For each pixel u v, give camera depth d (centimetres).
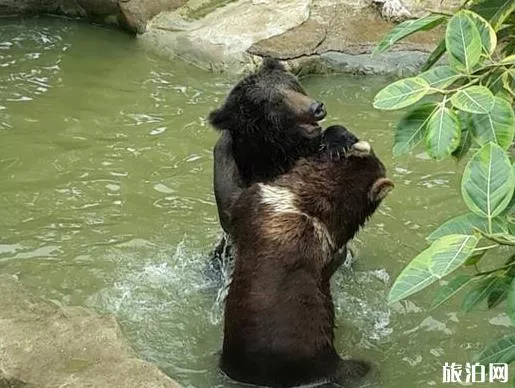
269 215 464
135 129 761
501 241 265
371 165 486
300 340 451
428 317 525
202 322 522
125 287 553
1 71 876
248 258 462
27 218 626
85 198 653
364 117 791
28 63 895
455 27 294
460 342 504
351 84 857
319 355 457
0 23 988
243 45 879
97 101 813
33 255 583
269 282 454
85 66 889
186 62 895
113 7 962
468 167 267
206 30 904
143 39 936
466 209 638
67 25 984
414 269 257
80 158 711
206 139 744
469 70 289
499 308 528
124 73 874
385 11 899
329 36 887
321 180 477
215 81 859
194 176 685
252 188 482
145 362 429
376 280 562
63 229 614
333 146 486
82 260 579
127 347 443
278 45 875
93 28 976
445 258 255
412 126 292
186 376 474
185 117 785
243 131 536
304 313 454
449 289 304
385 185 481
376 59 871
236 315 459
